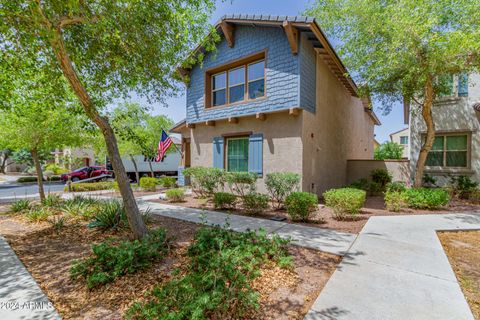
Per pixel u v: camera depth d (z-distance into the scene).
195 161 11.65
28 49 4.54
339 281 3.17
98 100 6.22
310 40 8.95
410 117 11.30
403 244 4.49
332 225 5.78
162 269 3.51
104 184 15.24
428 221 6.08
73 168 25.14
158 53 5.66
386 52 7.57
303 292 2.95
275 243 3.99
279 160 8.82
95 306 2.74
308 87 8.87
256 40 9.28
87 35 5.16
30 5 3.39
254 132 9.51
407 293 2.89
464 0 6.28
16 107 6.32
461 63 6.51
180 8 5.02
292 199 6.20
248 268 3.11
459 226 5.64
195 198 10.23
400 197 7.55
